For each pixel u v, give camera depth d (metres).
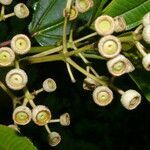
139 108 0.59
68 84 0.38
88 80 0.21
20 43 0.20
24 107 0.20
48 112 0.20
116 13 0.22
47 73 0.34
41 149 0.35
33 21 0.24
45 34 0.24
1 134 0.18
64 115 0.23
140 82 0.22
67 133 0.56
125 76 0.32
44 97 0.37
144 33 0.18
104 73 0.27
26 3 0.27
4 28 0.31
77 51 0.20
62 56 0.20
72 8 0.21
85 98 0.50
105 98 0.20
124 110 0.59
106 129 0.62
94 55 0.20
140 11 0.22
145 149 0.67
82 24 0.23
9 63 0.20
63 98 0.43
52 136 0.23
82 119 0.58
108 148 0.63
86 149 0.60
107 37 0.18
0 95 0.29
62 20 0.24
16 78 0.20
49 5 0.24
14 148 0.18
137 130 0.64
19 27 0.31
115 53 0.19
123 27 0.19
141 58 0.20
